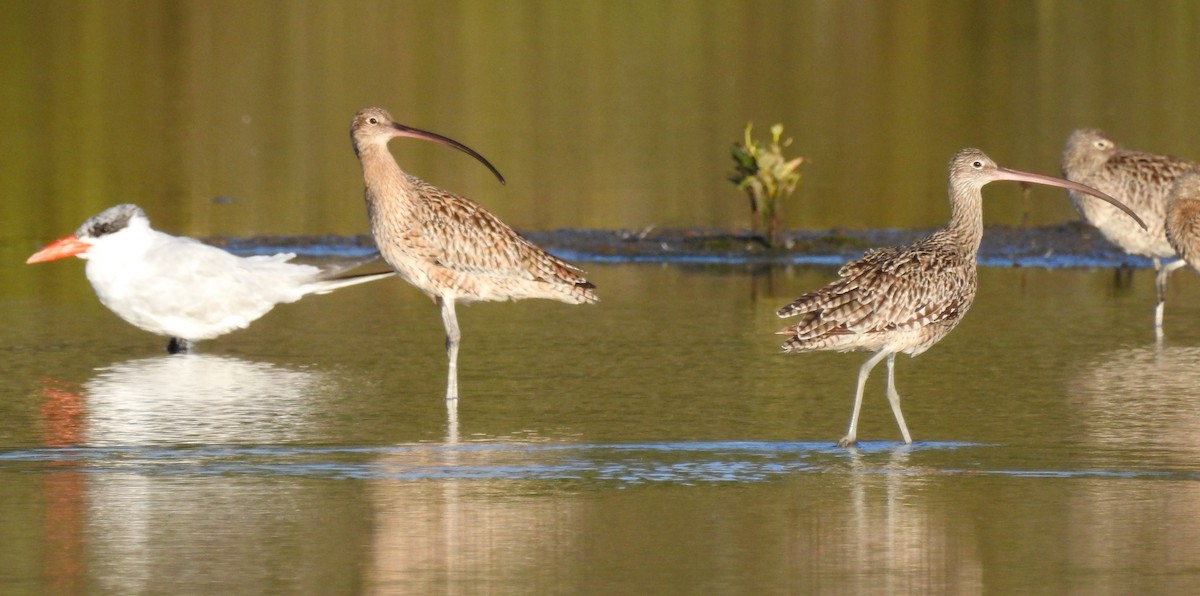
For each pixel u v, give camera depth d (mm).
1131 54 33250
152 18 38156
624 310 17922
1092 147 18562
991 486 11484
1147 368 15164
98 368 15375
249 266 16469
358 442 12703
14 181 24172
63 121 28438
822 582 9523
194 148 26609
